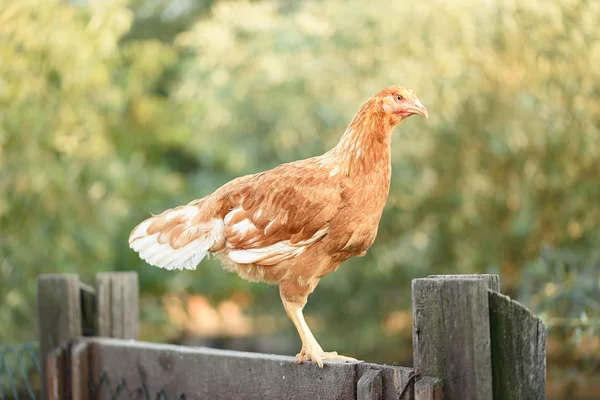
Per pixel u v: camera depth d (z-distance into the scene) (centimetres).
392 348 911
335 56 828
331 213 277
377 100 281
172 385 314
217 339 1195
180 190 1011
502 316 204
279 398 272
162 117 1069
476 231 841
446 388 209
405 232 848
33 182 685
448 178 835
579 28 709
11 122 677
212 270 941
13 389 413
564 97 732
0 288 682
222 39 895
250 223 288
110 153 847
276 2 989
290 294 288
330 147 821
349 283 874
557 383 625
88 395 352
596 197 743
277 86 854
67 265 720
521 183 782
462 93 765
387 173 285
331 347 913
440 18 779
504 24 745
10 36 673
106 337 361
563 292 475
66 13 726
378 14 808
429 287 212
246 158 951
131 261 918
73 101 743
